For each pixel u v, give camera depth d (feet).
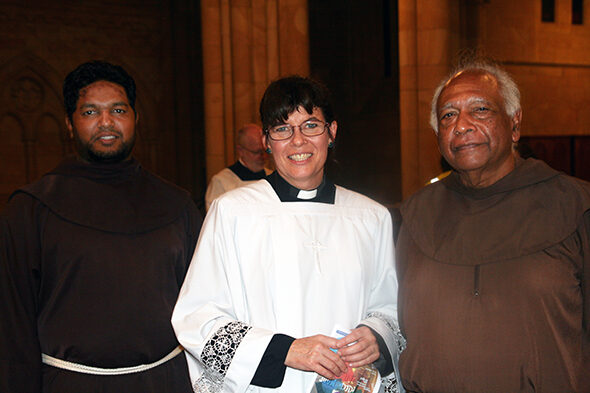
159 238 7.14
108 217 6.97
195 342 6.11
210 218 6.59
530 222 5.80
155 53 40.45
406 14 22.93
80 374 6.63
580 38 37.99
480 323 5.68
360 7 42.98
